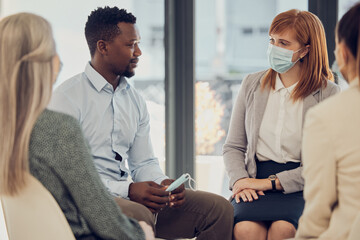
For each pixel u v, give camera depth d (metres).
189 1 3.04
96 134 2.07
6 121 1.28
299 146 2.11
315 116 1.24
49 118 1.30
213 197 2.03
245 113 2.25
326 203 1.24
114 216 1.34
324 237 1.23
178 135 3.10
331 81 2.16
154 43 3.10
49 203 1.29
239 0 8.27
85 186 1.30
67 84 2.06
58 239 1.31
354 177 1.20
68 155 1.29
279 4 3.07
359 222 1.15
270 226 1.98
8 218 1.38
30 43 1.30
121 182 1.96
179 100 3.09
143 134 2.24
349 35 1.24
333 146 1.21
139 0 3.10
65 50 3.04
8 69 1.29
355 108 1.21
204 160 3.16
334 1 2.79
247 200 2.04
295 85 2.14
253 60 8.31
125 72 2.11
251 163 2.16
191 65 3.06
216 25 8.32
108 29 2.06
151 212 1.91
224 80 3.27
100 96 2.10
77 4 3.04
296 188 2.04
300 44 2.08
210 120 3.18
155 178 2.15
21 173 1.27
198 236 2.04
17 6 3.09
